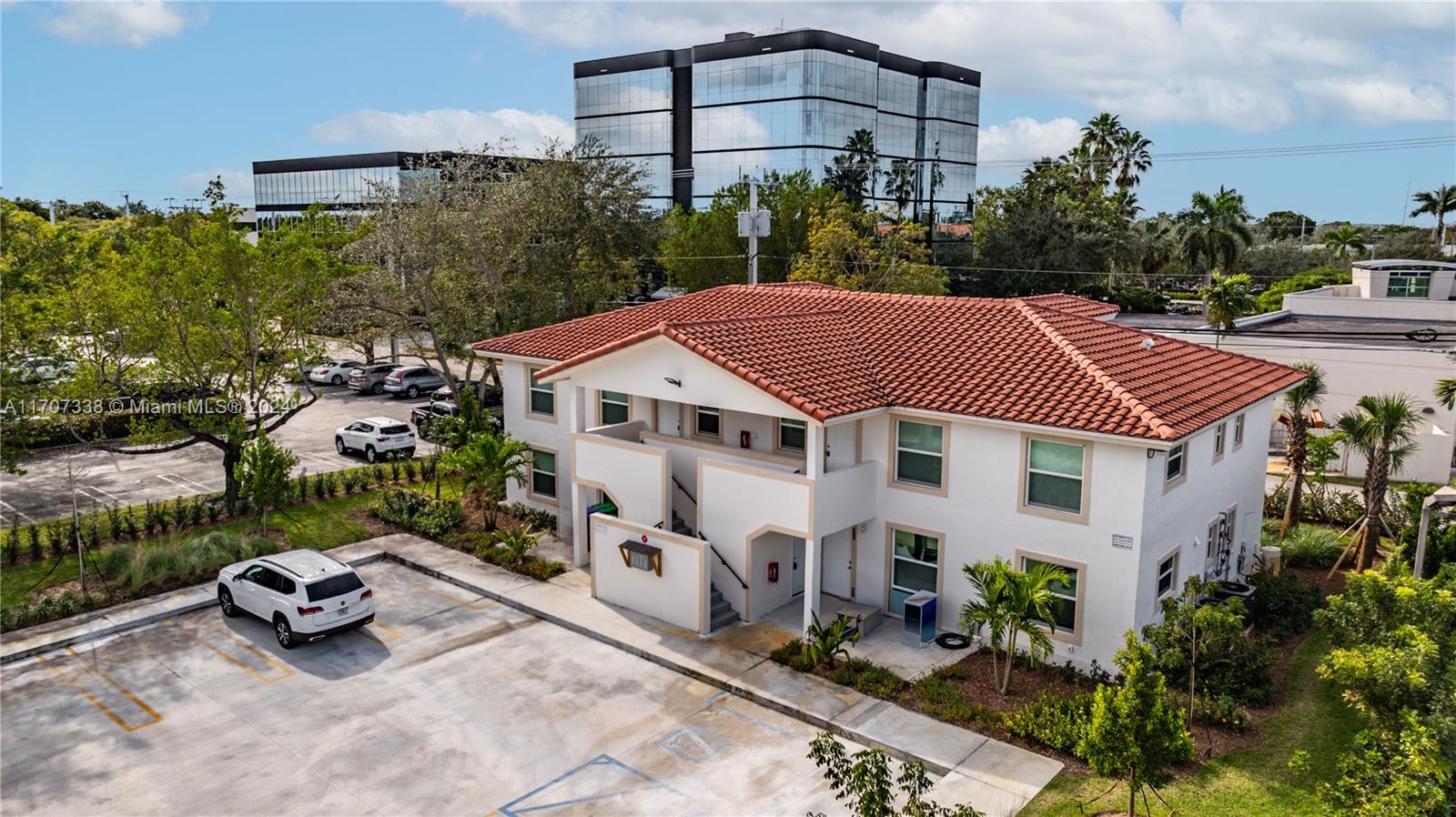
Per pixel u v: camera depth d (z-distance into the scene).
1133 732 11.59
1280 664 18.69
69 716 16.78
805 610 19.58
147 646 19.77
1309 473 34.06
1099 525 17.67
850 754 15.48
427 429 39.22
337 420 44.09
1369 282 48.50
